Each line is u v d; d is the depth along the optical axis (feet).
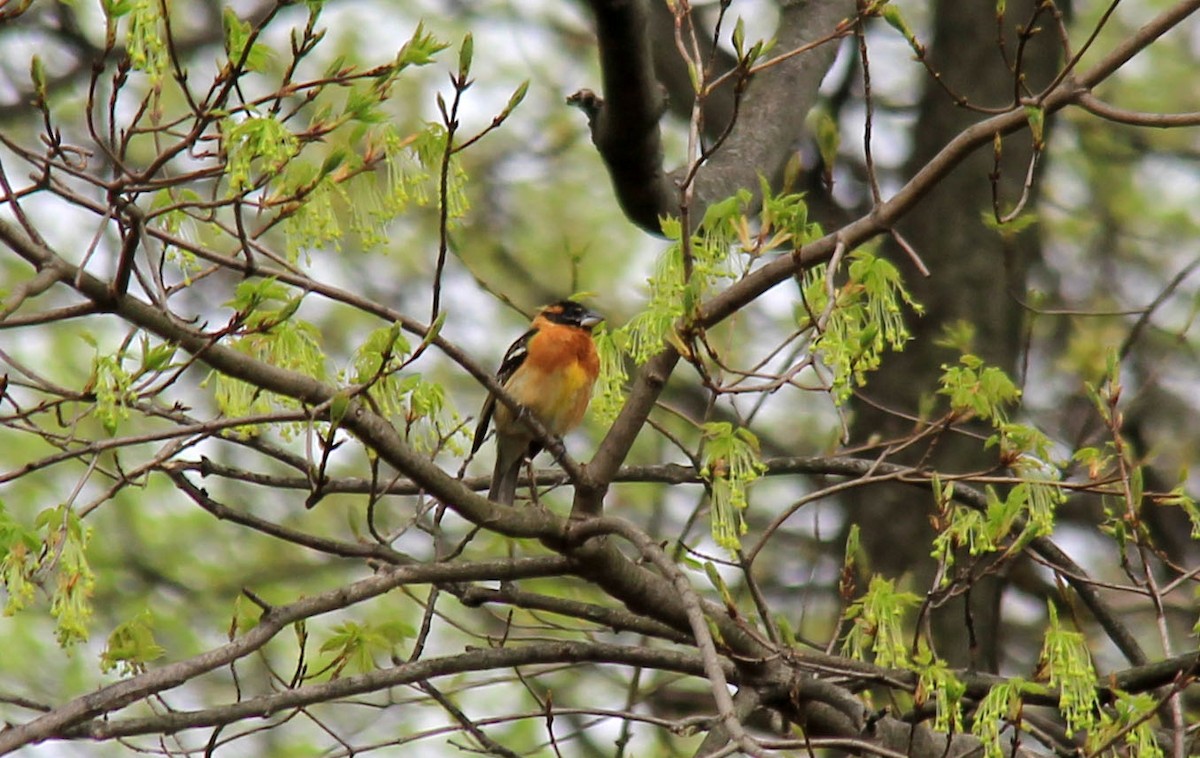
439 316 24.62
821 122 28.07
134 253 22.33
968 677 27.76
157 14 20.85
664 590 30.71
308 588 58.03
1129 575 27.68
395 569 28.86
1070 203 62.34
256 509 57.57
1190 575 27.89
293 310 23.34
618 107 31.48
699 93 25.77
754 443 25.59
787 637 26.63
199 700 51.98
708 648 23.85
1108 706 26.86
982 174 53.06
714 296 29.22
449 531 57.21
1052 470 27.25
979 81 53.67
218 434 27.71
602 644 31.14
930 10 59.06
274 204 23.18
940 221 52.90
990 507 25.80
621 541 68.74
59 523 22.03
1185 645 53.31
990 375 27.09
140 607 49.78
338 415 24.25
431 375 60.34
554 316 41.68
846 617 25.73
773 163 38.47
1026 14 54.19
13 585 21.27
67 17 52.85
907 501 49.16
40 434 24.44
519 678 32.63
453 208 24.31
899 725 31.19
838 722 32.63
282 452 30.48
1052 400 54.54
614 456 30.07
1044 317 55.72
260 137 21.29
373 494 27.71
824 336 24.64
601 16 29.04
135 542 55.36
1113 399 27.43
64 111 53.57
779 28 42.32
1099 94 60.39
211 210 24.43
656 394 30.30
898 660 24.68
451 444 27.55
